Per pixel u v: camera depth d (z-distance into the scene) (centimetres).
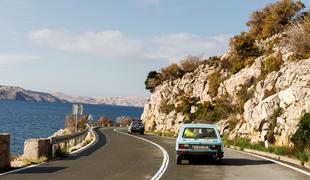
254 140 3122
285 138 2633
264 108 3144
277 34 5306
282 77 3238
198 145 1800
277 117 2867
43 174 1425
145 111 7775
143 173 1498
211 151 1791
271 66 4075
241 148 2884
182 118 5625
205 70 6288
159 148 2802
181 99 6091
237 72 4988
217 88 5409
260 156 2264
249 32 6100
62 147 2494
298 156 1942
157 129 6506
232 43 5575
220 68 5644
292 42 3544
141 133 5384
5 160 1558
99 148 2711
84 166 1686
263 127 2980
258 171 1581
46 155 1956
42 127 9006
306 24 3559
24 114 15562
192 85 6462
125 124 10344
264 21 5934
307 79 2933
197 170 1606
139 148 2786
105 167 1666
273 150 2369
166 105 6588
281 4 5647
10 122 10025
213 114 4856
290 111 2697
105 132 5466
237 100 4497
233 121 4097
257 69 4409
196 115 5412
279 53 4066
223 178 1386
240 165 1800
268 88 3447
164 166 1736
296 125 2550
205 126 1886
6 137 1566
